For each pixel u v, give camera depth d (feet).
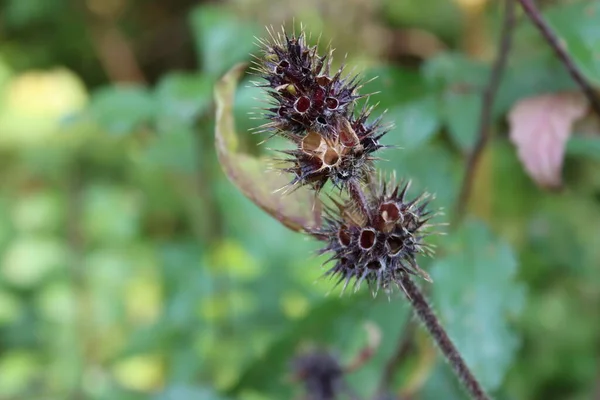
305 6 2.00
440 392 1.27
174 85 1.29
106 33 2.84
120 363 1.84
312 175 0.93
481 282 1.12
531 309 1.58
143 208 2.32
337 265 0.94
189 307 1.61
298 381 1.21
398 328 1.27
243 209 1.74
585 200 1.63
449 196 1.21
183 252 1.84
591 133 1.23
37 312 2.01
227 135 1.06
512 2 1.15
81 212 2.21
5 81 2.60
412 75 1.21
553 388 1.53
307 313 1.27
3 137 2.41
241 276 1.72
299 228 1.03
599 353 1.55
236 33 1.32
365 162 0.93
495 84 1.16
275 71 0.92
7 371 1.84
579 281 1.58
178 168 1.60
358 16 2.04
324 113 0.92
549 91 1.18
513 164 1.59
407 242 0.94
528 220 1.54
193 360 1.55
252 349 1.55
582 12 1.10
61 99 2.58
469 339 1.11
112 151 2.33
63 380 1.77
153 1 2.88
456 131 1.20
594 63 1.09
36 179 2.34
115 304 2.02
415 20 2.08
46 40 2.83
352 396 1.20
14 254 2.18
